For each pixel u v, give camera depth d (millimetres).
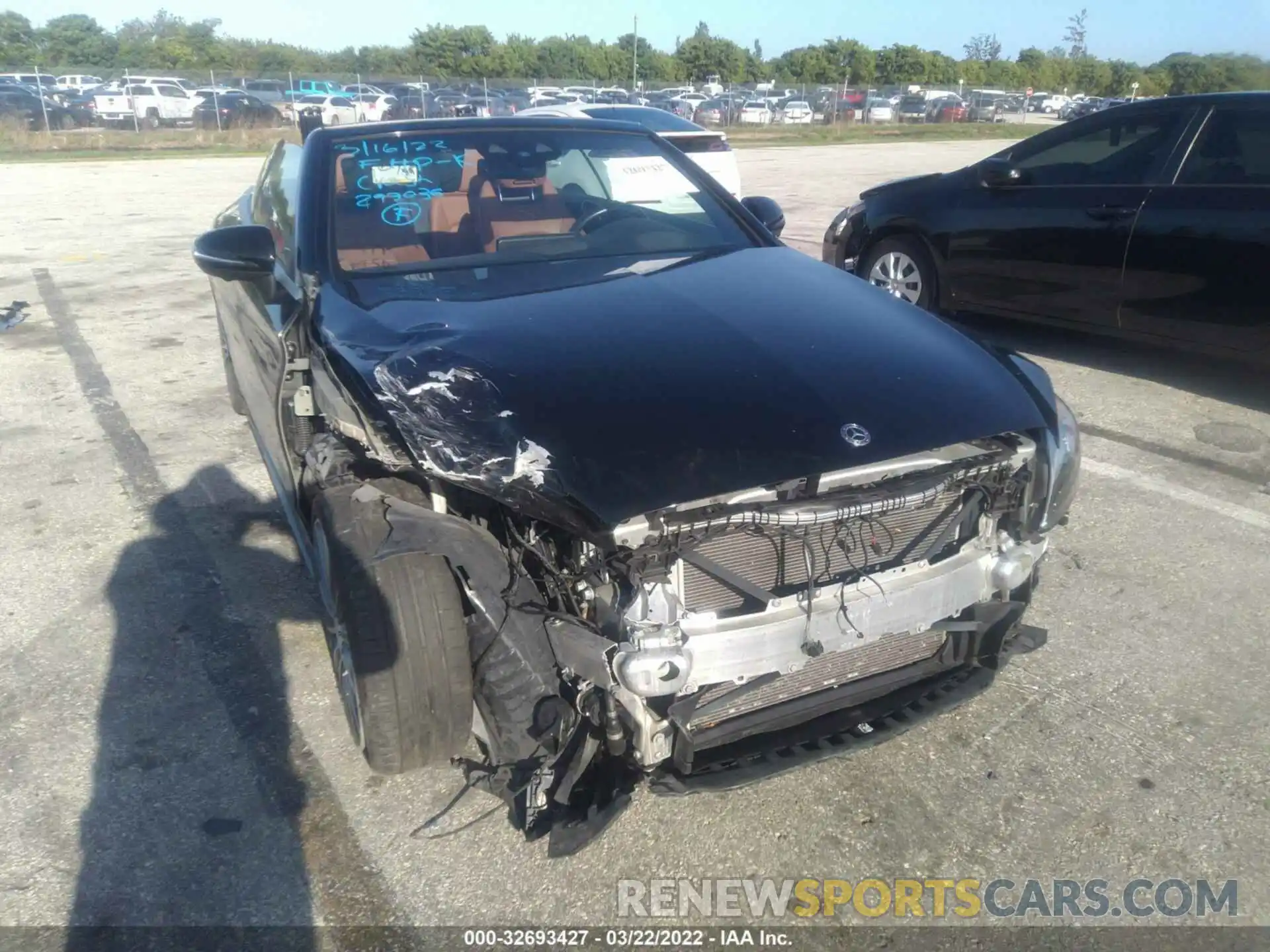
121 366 6668
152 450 5176
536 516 2172
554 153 3844
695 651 2215
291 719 3043
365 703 2400
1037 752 2879
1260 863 2486
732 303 2916
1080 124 6047
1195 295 5449
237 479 4785
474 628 2404
